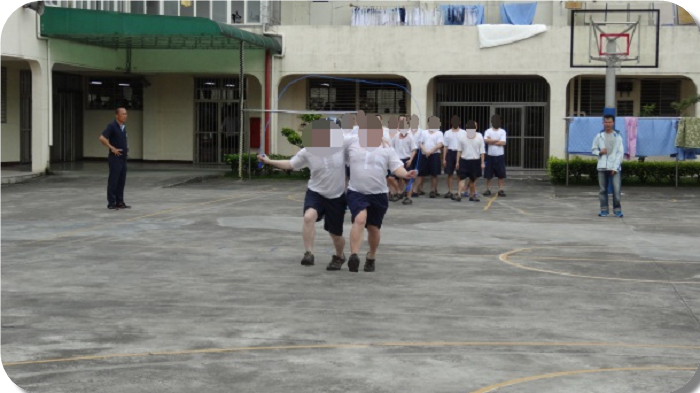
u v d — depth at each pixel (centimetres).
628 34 2625
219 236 1315
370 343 686
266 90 2803
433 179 2022
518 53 2725
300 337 705
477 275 994
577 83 2956
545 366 622
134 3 2841
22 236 1309
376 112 3022
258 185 2359
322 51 2794
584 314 794
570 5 2775
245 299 854
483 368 616
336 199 1015
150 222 1493
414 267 1046
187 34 2400
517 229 1440
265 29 2770
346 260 1083
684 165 2427
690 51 2666
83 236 1309
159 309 807
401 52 2767
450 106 2989
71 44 2609
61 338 698
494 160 2053
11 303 830
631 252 1180
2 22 2300
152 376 595
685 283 948
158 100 3147
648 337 709
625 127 2303
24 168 2703
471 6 2862
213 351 661
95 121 3197
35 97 2484
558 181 2450
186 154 3141
